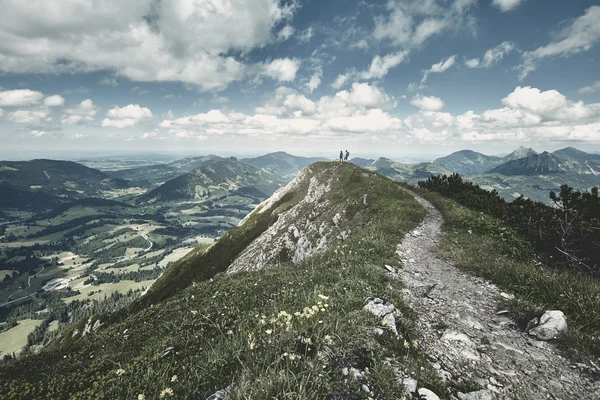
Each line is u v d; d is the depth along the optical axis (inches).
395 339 219.6
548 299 331.9
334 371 171.2
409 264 465.4
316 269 462.0
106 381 292.8
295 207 2768.2
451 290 367.6
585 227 554.6
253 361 179.8
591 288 330.6
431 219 844.6
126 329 553.6
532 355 231.3
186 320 419.5
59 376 379.9
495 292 366.9
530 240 668.7
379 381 171.2
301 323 212.1
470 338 251.4
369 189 1601.9
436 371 198.1
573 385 198.5
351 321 224.8
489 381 197.5
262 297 410.9
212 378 186.4
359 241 578.2
